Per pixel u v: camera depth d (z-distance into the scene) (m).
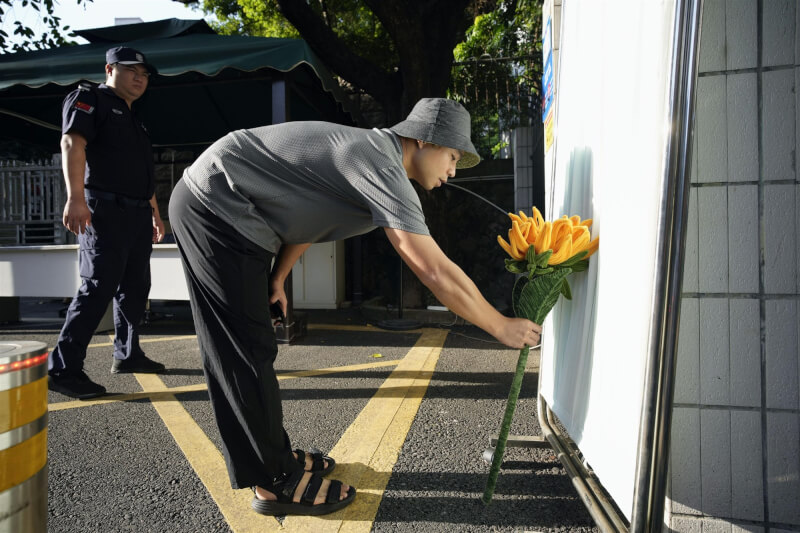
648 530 0.97
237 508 1.59
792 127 1.07
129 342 3.30
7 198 7.98
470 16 6.93
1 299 5.42
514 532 1.43
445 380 3.04
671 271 0.94
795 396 1.09
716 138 1.11
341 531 1.45
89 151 2.76
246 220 1.42
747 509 1.12
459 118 1.43
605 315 1.25
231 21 9.53
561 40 1.97
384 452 2.00
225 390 1.47
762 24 1.08
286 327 4.20
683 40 0.92
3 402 0.71
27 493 0.75
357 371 3.29
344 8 7.55
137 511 1.57
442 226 5.64
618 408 1.15
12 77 4.22
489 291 6.93
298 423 2.33
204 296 1.48
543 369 1.98
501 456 1.53
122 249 2.85
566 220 1.33
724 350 1.12
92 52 4.36
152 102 6.46
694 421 1.14
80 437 2.19
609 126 1.28
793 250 1.08
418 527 1.46
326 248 6.50
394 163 1.36
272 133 1.45
